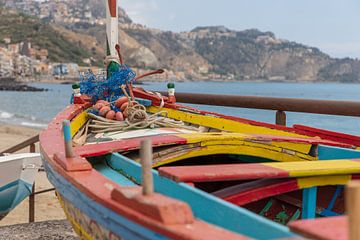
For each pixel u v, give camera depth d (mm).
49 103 56500
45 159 2559
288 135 3826
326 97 74812
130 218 1556
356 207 1102
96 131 3828
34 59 141500
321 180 2299
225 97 5516
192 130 4031
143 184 1585
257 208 2855
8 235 4809
